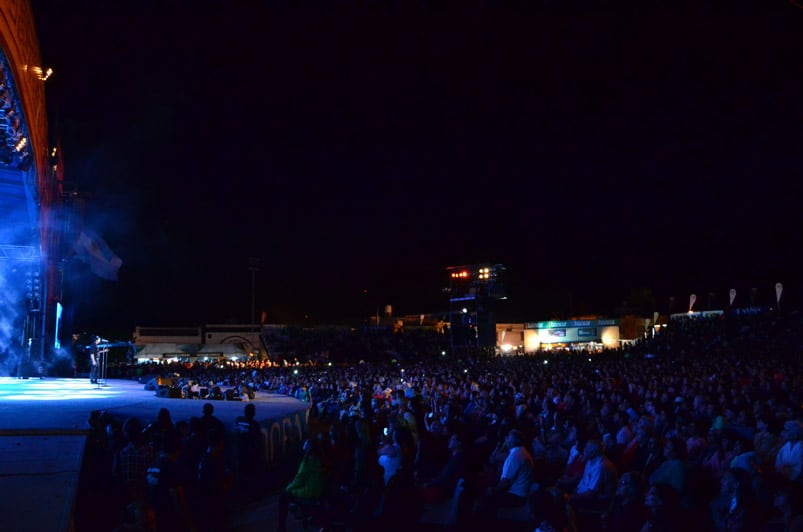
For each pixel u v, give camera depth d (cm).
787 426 827
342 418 1334
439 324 7669
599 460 860
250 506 1079
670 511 609
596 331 7131
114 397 1611
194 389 2308
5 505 611
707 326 4912
